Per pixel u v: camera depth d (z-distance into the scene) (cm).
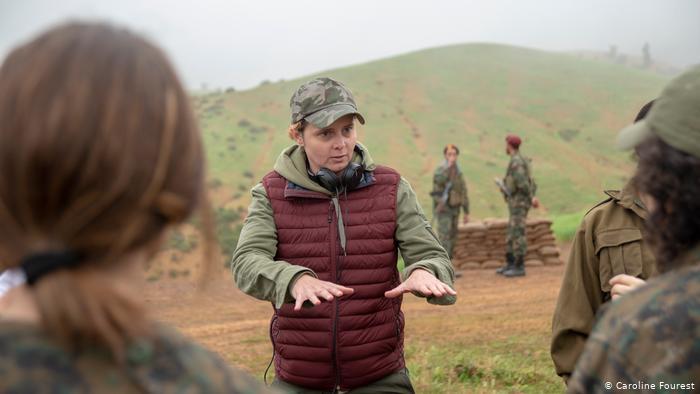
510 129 7325
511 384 546
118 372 79
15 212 80
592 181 6088
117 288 82
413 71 8812
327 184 291
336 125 288
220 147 5634
